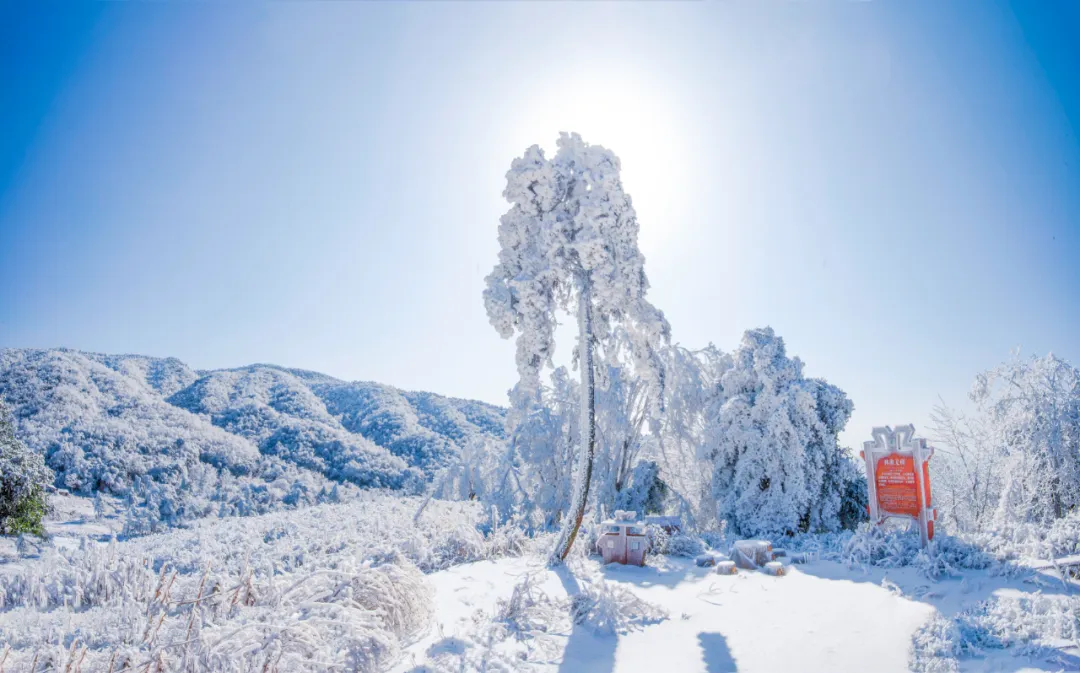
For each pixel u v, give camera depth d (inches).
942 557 394.3
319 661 205.6
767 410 654.5
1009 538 422.0
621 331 510.3
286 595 278.1
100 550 396.8
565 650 252.1
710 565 454.0
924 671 218.8
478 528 565.0
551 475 741.9
